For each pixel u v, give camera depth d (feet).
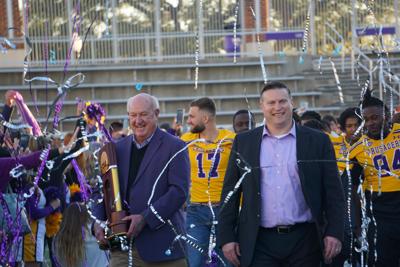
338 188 27.68
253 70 101.35
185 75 101.81
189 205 39.04
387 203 34.04
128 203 28.55
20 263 34.09
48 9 99.50
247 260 27.73
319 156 27.76
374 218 34.24
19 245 31.78
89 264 34.17
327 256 27.37
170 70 101.65
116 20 102.06
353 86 92.43
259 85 99.76
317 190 27.66
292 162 27.76
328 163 27.73
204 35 103.81
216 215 38.45
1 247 30.63
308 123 43.65
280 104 27.71
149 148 28.76
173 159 28.58
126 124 63.87
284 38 104.37
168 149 28.68
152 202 28.30
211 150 38.78
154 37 103.30
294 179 27.73
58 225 40.16
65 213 33.99
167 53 104.01
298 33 104.17
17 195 31.37
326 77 96.43
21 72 96.43
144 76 101.14
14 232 30.83
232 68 101.35
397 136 34.12
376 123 33.78
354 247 36.24
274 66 101.09
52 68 97.91
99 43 101.71
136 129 28.68
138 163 28.84
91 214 29.45
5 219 30.81
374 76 86.12
